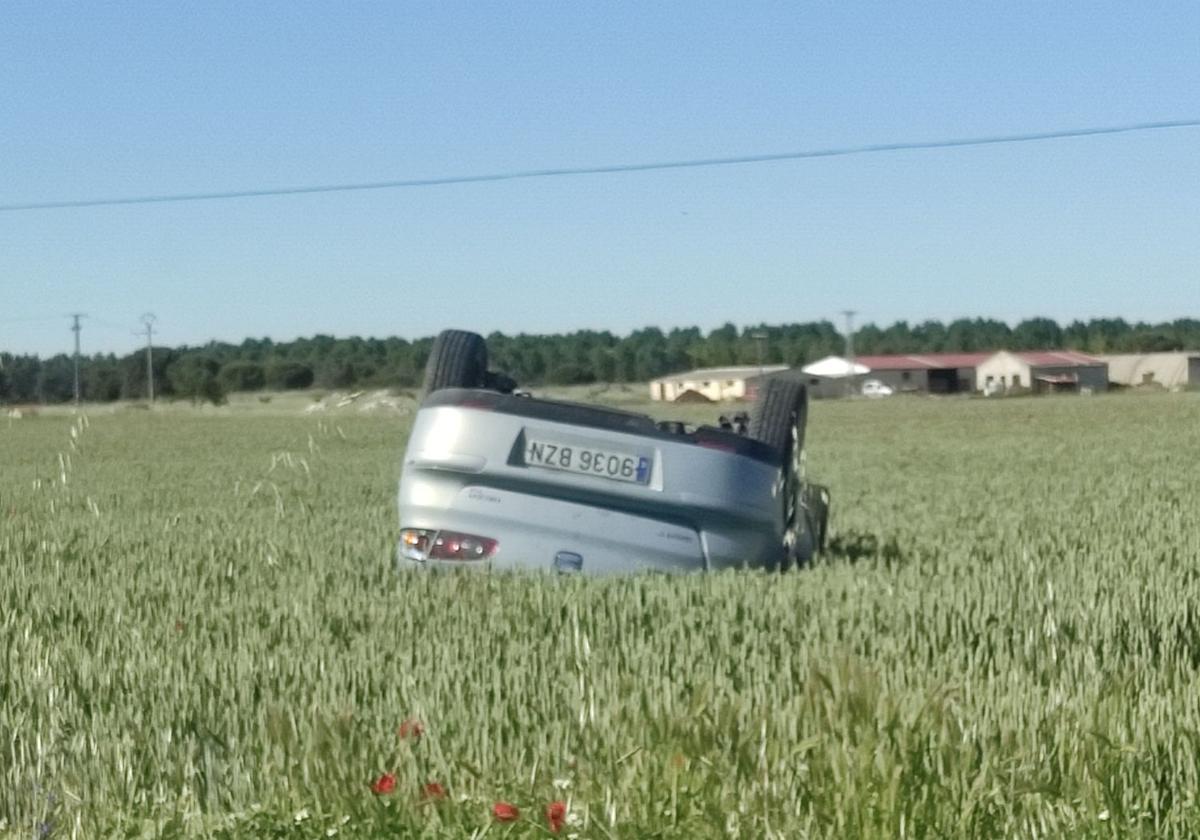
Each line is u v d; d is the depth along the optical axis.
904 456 36.47
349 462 35.97
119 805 5.52
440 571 10.42
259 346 129.38
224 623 9.02
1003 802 5.11
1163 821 5.19
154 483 28.38
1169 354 142.38
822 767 5.25
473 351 11.81
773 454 10.55
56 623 9.38
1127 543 14.17
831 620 8.35
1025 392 130.50
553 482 10.33
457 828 5.05
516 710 6.33
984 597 9.34
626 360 144.88
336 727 5.83
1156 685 7.09
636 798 5.18
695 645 7.79
